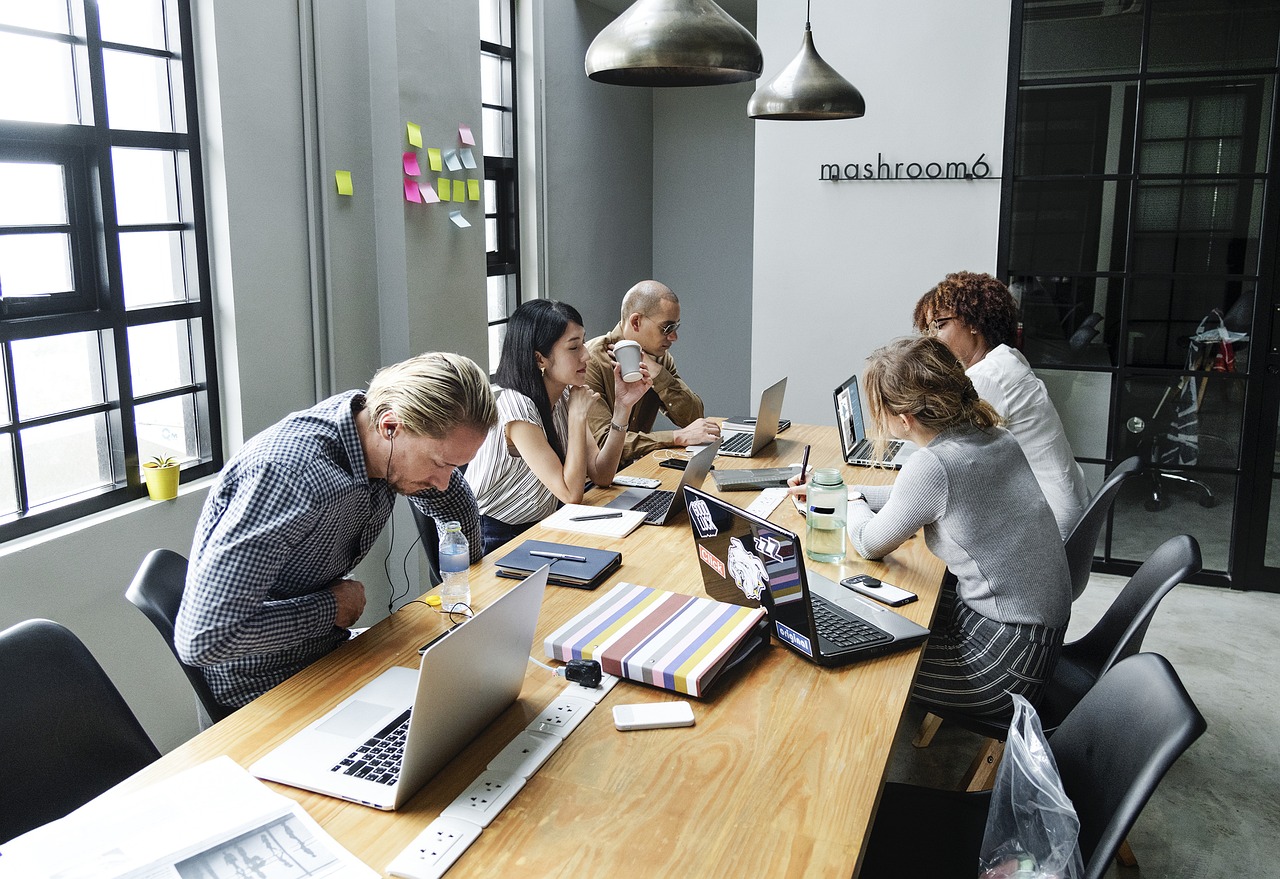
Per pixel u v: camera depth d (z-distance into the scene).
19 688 1.52
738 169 6.19
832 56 4.43
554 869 1.22
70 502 2.62
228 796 1.35
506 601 1.45
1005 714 2.12
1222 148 4.01
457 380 1.67
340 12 3.38
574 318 2.74
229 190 2.98
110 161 2.69
